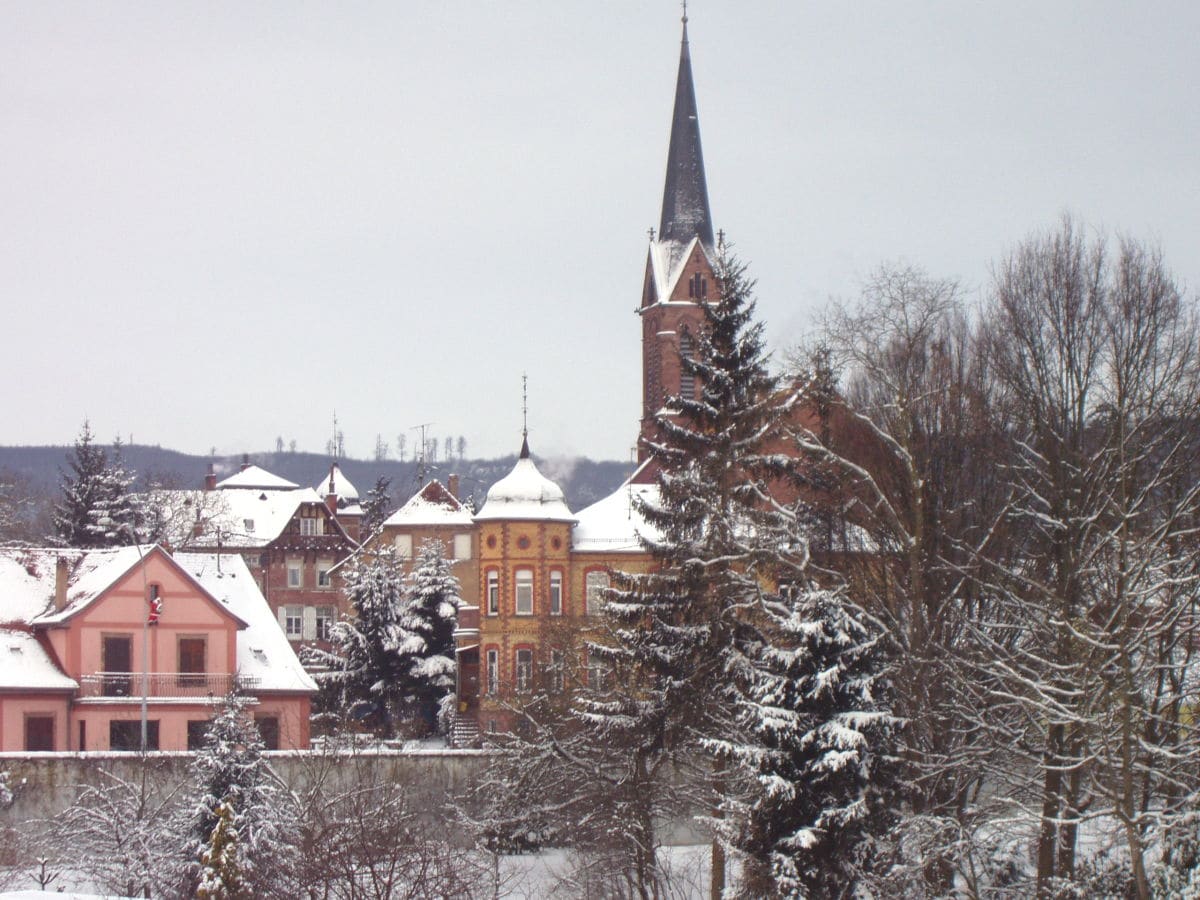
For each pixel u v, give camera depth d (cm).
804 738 4191
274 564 13425
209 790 4978
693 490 5541
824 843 4138
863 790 4178
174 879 4859
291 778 5919
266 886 4466
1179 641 4388
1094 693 3919
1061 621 4012
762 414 5625
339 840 4641
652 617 5625
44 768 5809
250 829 4822
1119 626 4003
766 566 5253
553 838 6041
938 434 5594
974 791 5112
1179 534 4262
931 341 5959
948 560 5219
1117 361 5169
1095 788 3884
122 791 5697
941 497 5462
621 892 5378
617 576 5772
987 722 4553
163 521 12756
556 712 6512
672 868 5725
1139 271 5438
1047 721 4053
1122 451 4531
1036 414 5059
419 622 9956
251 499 14462
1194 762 4006
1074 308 5412
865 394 6059
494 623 9638
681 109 13625
